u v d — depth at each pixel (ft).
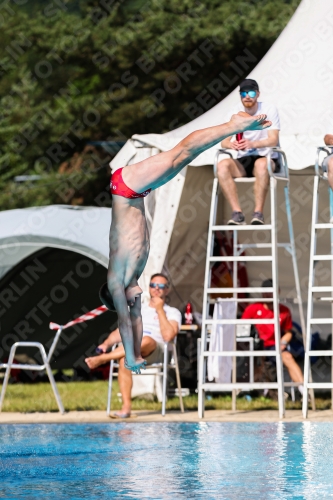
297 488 56.44
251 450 74.95
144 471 64.49
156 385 128.57
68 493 55.72
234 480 59.98
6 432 90.58
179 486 57.72
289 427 91.09
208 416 106.52
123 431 90.33
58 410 120.16
